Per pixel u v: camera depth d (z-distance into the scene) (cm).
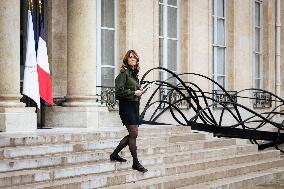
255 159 1263
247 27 1977
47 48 1331
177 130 1309
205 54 1755
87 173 888
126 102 895
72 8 1290
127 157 1014
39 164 865
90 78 1294
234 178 1078
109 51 1491
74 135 1034
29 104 1302
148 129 1226
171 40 1673
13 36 1114
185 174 1017
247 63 1973
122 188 858
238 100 1919
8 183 772
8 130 1091
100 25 1465
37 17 1320
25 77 1156
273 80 2152
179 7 1698
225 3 1903
